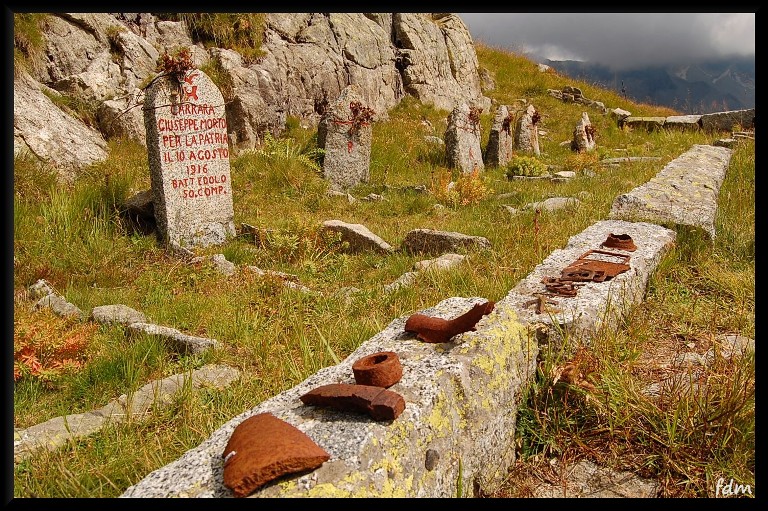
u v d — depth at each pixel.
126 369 3.85
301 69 15.02
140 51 12.63
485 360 2.52
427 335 2.67
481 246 6.62
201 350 4.22
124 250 6.78
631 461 2.69
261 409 2.28
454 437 2.20
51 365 3.80
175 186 7.27
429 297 5.09
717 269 5.29
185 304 5.16
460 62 22.23
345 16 17.62
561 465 2.70
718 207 6.85
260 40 14.78
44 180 7.63
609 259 4.57
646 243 5.17
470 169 14.24
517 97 24.16
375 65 17.80
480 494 2.39
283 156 11.09
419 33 20.05
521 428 2.79
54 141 8.66
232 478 1.68
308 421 2.04
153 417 3.24
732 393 2.75
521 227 7.12
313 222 7.57
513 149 17.47
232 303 5.23
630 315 4.01
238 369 4.02
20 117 8.38
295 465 1.70
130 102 11.27
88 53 11.95
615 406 2.83
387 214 9.56
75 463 2.75
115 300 5.32
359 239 7.39
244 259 6.93
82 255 6.33
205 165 7.55
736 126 16.62
